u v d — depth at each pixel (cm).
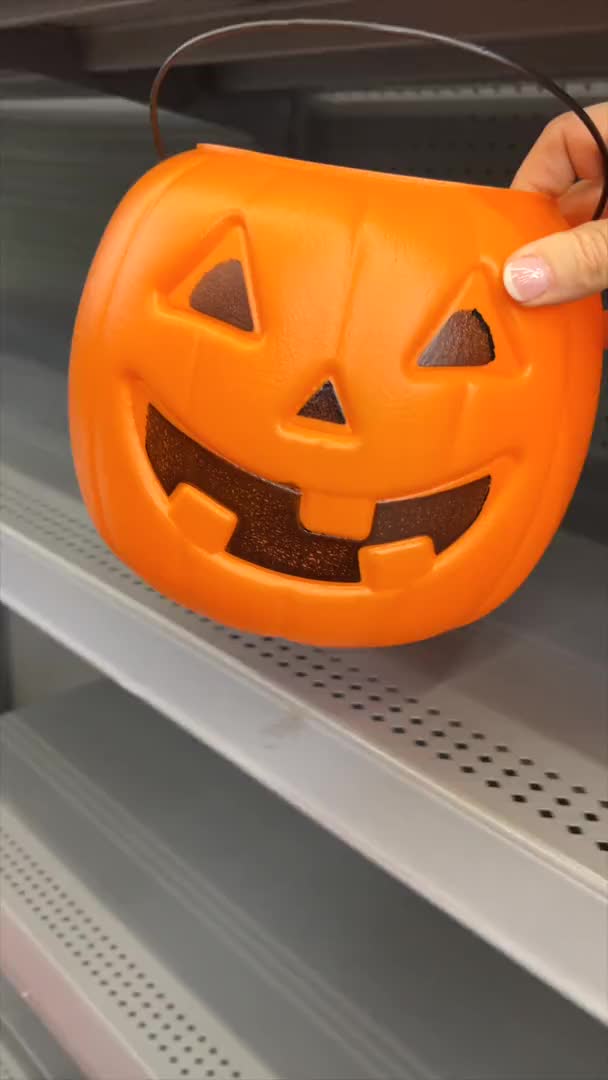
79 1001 99
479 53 53
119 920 108
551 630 81
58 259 176
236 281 59
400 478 58
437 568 62
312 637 66
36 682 191
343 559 62
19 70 112
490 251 58
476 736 65
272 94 126
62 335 178
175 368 59
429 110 112
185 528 63
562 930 49
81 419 67
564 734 66
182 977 100
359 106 118
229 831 122
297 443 57
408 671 73
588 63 90
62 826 124
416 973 100
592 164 79
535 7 69
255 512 61
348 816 57
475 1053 90
